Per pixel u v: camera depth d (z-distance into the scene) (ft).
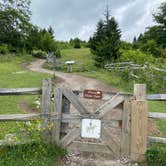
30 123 19.61
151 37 200.85
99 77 72.02
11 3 220.84
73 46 282.97
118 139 21.31
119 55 117.29
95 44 142.82
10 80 58.23
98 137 19.38
